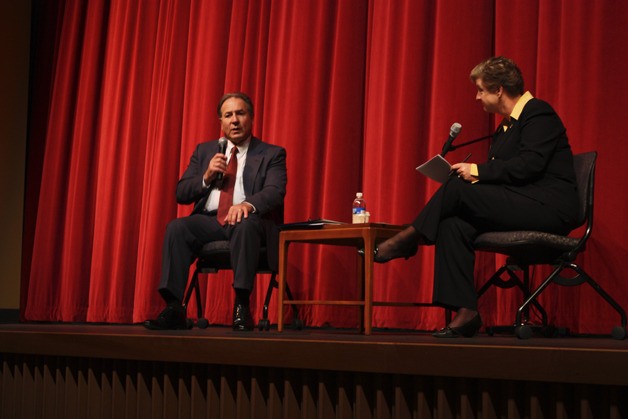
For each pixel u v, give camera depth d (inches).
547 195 94.0
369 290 101.8
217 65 160.2
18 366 99.0
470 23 131.6
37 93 190.9
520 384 67.7
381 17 140.2
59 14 188.4
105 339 89.4
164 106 165.5
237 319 109.7
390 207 136.3
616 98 119.2
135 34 173.9
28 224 188.4
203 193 122.5
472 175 95.9
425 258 133.7
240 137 124.0
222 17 160.9
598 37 120.5
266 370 81.1
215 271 123.1
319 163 145.1
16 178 189.3
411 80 134.9
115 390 89.9
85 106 178.4
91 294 171.9
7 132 187.3
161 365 87.7
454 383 70.5
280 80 150.2
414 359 69.9
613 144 118.7
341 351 73.8
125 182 170.1
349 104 142.3
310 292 143.9
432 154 132.5
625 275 116.8
